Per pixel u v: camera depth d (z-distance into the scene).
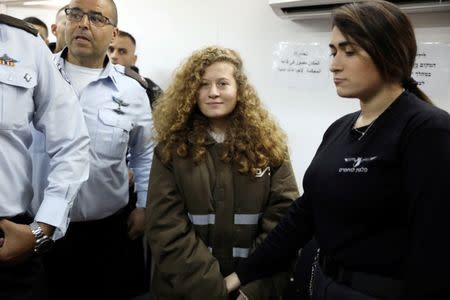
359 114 0.90
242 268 1.08
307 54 1.77
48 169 1.25
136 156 1.64
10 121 0.94
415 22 1.54
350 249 0.79
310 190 0.91
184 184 1.13
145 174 1.61
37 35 1.04
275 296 1.13
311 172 0.91
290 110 1.85
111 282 1.56
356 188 0.76
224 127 1.22
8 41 0.97
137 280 1.73
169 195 1.14
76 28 1.31
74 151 1.07
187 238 1.10
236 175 1.14
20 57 0.97
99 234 1.47
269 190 1.17
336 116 1.74
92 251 1.46
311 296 0.94
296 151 1.85
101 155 1.39
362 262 0.77
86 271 1.46
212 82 1.15
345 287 0.79
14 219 1.00
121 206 1.53
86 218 1.40
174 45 2.15
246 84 1.23
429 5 1.40
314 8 1.62
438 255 0.65
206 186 1.12
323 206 0.85
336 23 0.78
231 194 1.13
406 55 0.73
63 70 1.39
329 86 1.74
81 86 1.40
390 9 0.74
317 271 0.92
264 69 1.89
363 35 0.73
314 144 1.81
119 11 2.30
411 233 0.69
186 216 1.15
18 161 0.99
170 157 1.16
